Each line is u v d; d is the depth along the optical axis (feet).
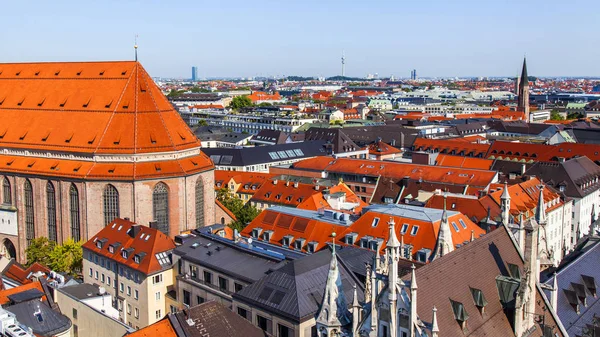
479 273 188.03
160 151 446.60
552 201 490.49
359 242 357.00
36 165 463.42
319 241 369.71
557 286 233.96
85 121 464.65
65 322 262.67
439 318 167.02
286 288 253.85
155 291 344.08
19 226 476.95
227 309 242.58
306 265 264.52
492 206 421.59
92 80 483.51
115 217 443.32
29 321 254.47
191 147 468.75
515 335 185.88
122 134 447.83
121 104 460.96
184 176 449.06
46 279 328.08
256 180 611.88
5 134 488.44
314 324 244.22
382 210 371.56
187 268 328.08
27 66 520.42
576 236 532.32
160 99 476.54
